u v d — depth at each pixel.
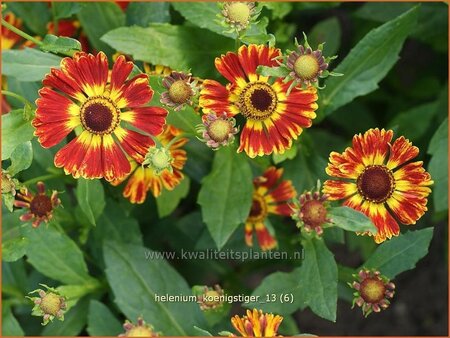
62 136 0.27
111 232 0.35
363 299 0.28
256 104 0.27
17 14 0.37
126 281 0.33
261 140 0.27
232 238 0.36
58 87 0.26
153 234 0.38
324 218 0.26
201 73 0.33
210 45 0.33
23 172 0.34
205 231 0.36
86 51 0.36
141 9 0.34
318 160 0.33
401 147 0.26
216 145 0.26
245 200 0.31
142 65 0.34
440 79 0.49
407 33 0.31
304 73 0.25
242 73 0.27
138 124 0.27
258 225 0.34
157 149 0.26
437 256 0.50
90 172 0.27
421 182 0.27
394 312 0.51
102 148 0.27
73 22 0.37
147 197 0.38
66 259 0.33
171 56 0.32
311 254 0.28
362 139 0.26
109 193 0.35
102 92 0.27
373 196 0.27
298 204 0.27
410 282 0.51
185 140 0.31
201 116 0.29
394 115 0.47
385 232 0.27
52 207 0.30
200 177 0.35
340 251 0.50
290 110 0.27
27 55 0.30
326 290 0.28
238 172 0.32
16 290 0.36
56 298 0.29
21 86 0.33
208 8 0.31
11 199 0.28
